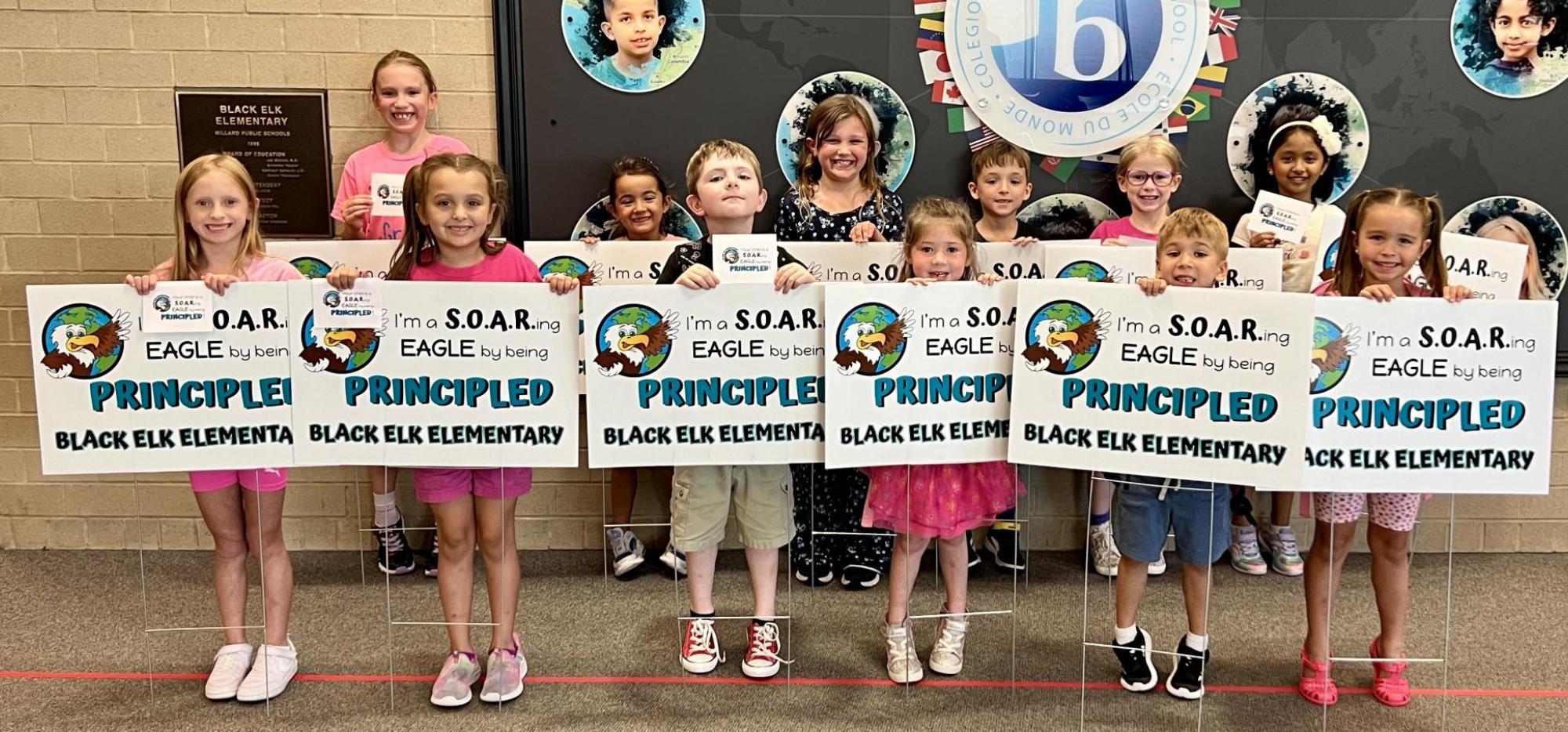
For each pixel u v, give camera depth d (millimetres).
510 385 1967
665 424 1990
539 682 2225
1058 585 2785
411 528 2889
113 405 1922
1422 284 2080
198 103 2855
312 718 2064
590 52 2818
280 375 1953
